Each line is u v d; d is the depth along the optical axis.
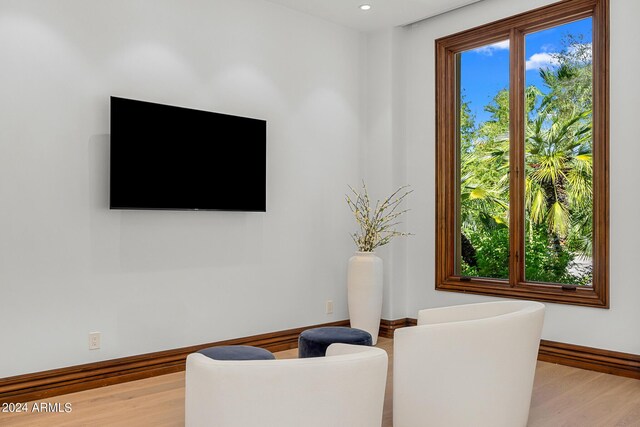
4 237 3.26
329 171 5.04
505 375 2.54
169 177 3.86
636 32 3.83
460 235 5.03
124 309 3.75
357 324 4.78
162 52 3.95
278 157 4.66
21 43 3.32
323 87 5.00
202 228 4.16
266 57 4.57
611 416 3.08
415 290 5.22
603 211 3.97
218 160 4.14
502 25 4.57
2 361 3.25
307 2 4.60
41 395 3.37
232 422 1.59
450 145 5.02
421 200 5.17
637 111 3.82
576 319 4.13
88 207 3.59
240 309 4.39
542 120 4.44
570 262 4.27
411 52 5.25
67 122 3.50
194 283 4.11
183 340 4.05
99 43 3.64
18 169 3.31
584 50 4.20
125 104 3.64
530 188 4.51
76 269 3.54
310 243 4.89
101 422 2.97
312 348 3.42
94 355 3.61
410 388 2.52
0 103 3.24
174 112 3.89
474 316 3.09
